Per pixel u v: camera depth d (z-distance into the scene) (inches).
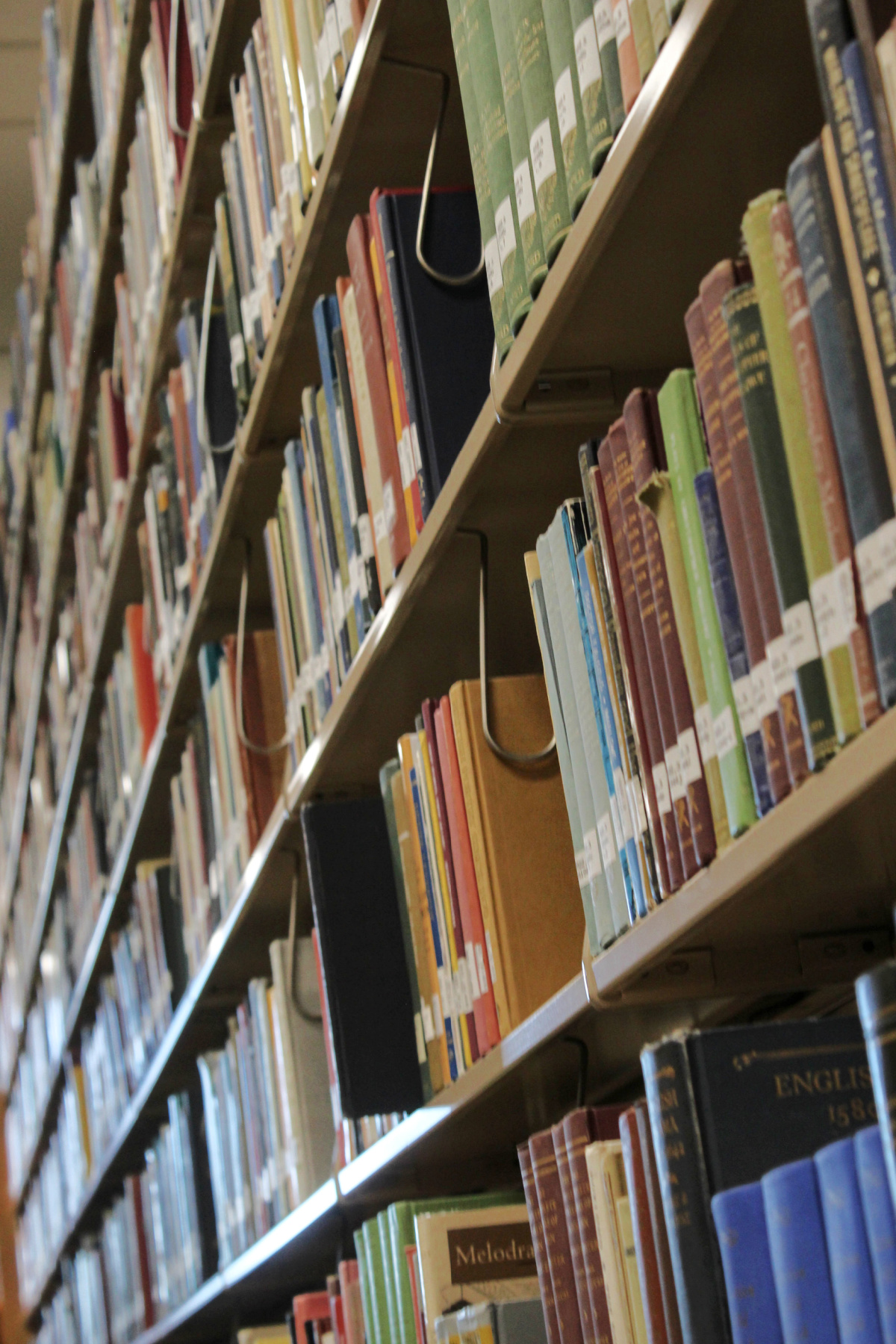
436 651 59.9
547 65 41.4
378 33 54.1
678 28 33.1
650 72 34.9
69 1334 168.2
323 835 65.6
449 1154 65.9
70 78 126.0
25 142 164.1
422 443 52.8
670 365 44.7
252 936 92.6
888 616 26.3
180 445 94.9
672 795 36.0
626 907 39.1
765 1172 31.4
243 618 84.0
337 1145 70.4
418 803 56.2
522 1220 53.6
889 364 25.9
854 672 27.6
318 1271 95.4
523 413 44.1
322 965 64.4
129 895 129.3
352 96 56.6
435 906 54.6
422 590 54.6
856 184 26.6
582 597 41.1
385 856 65.7
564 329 42.0
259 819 83.6
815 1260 28.3
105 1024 138.6
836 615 28.1
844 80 27.0
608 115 37.4
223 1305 106.8
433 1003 55.7
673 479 35.1
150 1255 124.7
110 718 127.7
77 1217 160.1
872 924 39.8
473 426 48.7
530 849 49.8
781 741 30.7
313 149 62.4
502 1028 48.6
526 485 49.1
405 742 57.5
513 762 50.6
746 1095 32.0
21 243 175.8
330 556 64.5
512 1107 57.5
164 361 101.5
